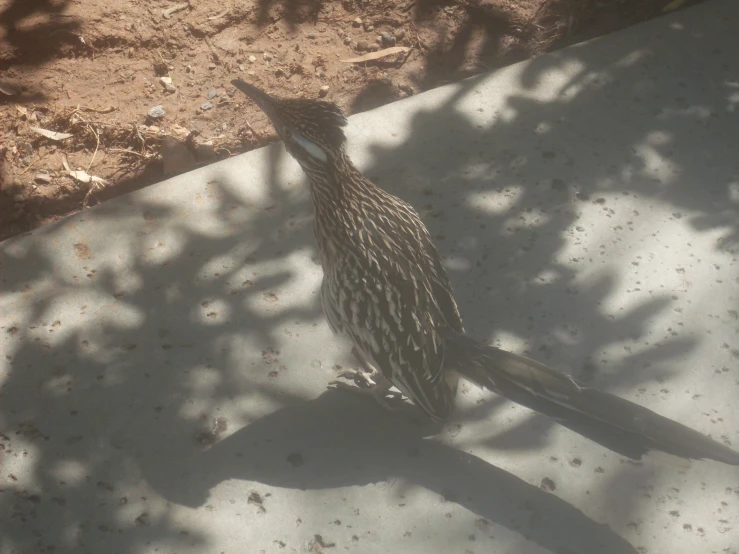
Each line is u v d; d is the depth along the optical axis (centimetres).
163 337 136
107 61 175
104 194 160
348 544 122
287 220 147
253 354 135
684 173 152
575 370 134
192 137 165
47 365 133
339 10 183
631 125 158
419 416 131
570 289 141
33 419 129
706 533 123
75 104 169
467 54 177
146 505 124
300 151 127
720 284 141
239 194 150
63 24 178
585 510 124
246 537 122
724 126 158
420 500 125
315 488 126
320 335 137
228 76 174
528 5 183
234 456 128
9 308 138
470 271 142
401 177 151
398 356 125
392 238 127
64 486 125
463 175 152
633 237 146
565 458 128
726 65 165
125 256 143
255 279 142
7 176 161
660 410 131
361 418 131
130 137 165
